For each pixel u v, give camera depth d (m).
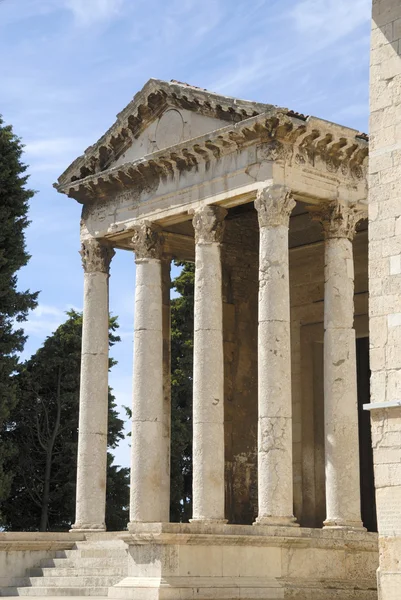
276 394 41.84
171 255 52.38
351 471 42.94
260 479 41.62
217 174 45.62
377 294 27.80
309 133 43.81
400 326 27.20
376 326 27.69
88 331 50.53
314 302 54.00
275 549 39.94
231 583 38.56
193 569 38.19
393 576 26.55
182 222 51.22
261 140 43.88
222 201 45.34
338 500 42.66
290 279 55.09
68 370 68.44
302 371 54.06
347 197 45.44
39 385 67.88
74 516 66.94
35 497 67.50
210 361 44.34
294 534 40.50
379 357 27.53
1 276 60.50
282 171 43.59
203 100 46.16
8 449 62.53
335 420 43.28
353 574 41.62
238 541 39.03
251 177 44.09
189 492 71.69
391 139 28.17
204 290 45.09
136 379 47.19
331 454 43.09
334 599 40.00
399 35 28.45
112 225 50.22
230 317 54.00
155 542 38.00
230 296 54.22
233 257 54.59
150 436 46.44
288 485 41.44
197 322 44.94
